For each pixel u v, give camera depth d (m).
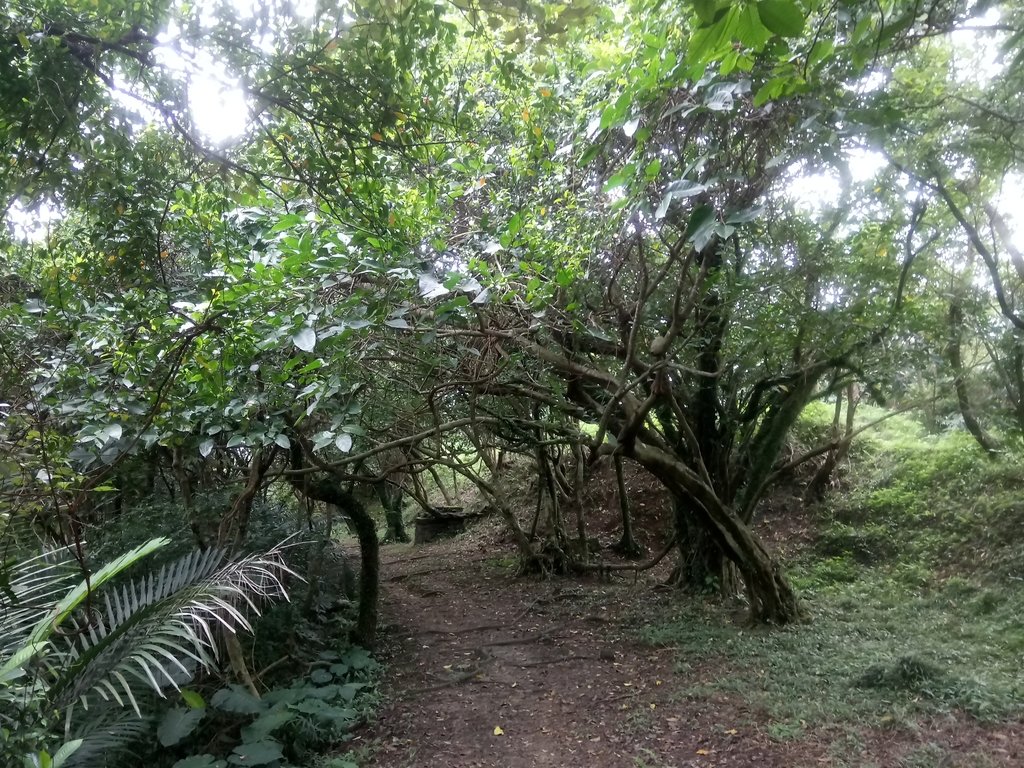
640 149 3.88
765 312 7.37
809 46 3.01
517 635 9.59
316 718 6.32
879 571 11.13
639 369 7.48
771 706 6.15
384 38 3.13
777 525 13.58
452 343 5.81
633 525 15.68
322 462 6.49
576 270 4.88
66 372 3.94
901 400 12.05
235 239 4.64
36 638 3.18
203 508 7.02
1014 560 9.62
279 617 7.83
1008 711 5.68
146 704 5.32
